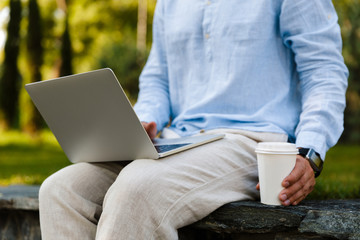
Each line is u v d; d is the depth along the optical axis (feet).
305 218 4.22
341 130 4.99
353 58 33.19
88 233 4.51
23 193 7.61
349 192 7.95
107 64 32.58
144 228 4.09
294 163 4.42
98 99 4.31
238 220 4.54
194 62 5.68
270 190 4.47
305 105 5.08
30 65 33.81
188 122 5.62
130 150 4.58
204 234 5.41
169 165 4.40
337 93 4.98
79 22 47.34
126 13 46.93
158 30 6.46
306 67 5.22
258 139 5.08
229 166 4.80
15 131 41.50
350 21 32.48
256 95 5.28
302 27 5.23
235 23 5.32
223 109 5.40
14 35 33.53
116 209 4.03
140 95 6.49
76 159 5.18
